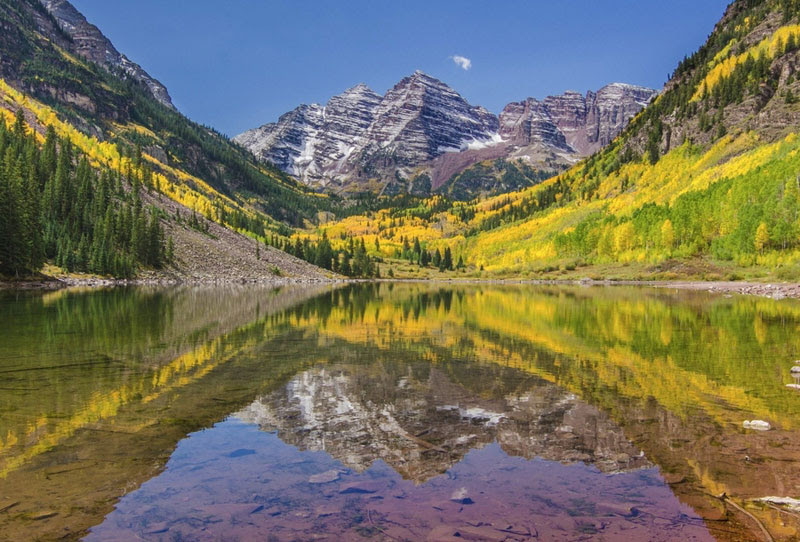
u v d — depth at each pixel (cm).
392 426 1166
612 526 685
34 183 10138
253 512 732
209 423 1172
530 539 649
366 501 773
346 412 1284
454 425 1178
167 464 917
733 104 19862
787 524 694
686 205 13012
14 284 7731
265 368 1852
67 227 10500
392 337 2788
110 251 10438
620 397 1432
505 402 1385
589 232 16350
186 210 17138
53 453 960
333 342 2578
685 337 2703
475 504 759
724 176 14538
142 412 1249
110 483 831
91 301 5150
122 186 14812
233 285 11169
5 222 7769
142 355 2089
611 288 9581
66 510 732
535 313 4312
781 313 4044
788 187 10231
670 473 880
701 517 715
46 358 1991
